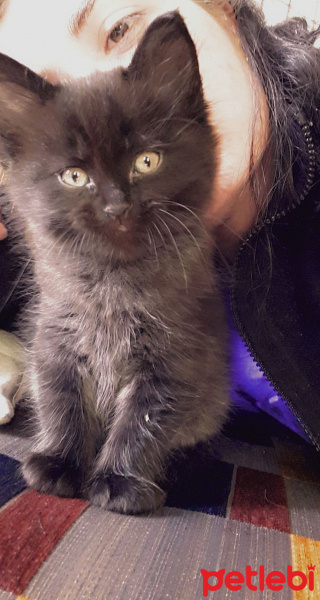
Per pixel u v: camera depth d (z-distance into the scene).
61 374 0.21
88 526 0.15
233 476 0.21
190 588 0.13
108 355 0.21
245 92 0.22
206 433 0.23
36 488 0.18
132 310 0.20
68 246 0.20
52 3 0.21
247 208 0.24
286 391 0.22
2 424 0.22
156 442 0.19
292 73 0.24
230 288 0.24
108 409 0.22
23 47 0.22
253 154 0.23
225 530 0.16
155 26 0.19
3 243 0.26
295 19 0.30
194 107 0.20
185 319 0.21
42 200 0.19
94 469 0.19
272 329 0.23
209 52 0.22
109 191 0.18
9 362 0.24
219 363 0.23
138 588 0.13
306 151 0.23
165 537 0.15
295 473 0.22
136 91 0.19
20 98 0.19
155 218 0.19
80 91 0.19
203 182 0.21
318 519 0.18
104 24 0.21
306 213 0.24
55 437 0.20
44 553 0.14
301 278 0.24
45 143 0.19
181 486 0.19
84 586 0.13
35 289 0.24
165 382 0.20
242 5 0.25
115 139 0.18
